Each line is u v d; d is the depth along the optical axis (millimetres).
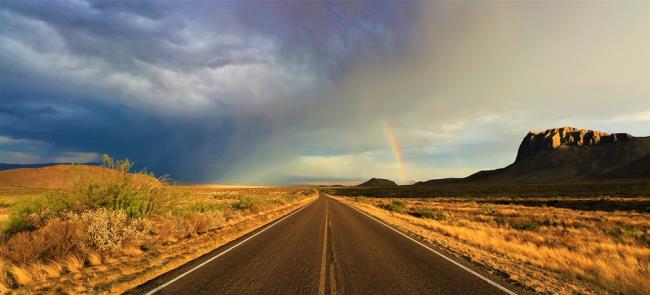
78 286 6422
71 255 8086
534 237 17219
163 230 11938
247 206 29125
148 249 10328
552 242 15648
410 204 55688
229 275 7402
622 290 6625
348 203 52656
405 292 6191
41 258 7844
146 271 7590
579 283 7000
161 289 6297
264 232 15609
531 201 54156
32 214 10172
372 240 13273
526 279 7145
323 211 32094
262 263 8711
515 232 19094
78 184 11633
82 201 11430
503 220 28625
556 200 51406
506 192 86188
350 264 8680
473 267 8336
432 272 7793
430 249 11133
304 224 19609
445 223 24062
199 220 14844
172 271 7750
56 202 10992
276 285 6625
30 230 9758
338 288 6449
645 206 37500
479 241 13000
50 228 8453
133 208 12016
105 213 9844
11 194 51219
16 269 6770
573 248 14336
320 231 16203
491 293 6121
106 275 7203
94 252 8594
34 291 6133
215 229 15867
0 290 6145
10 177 65688
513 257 9906
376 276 7402
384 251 10711
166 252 9820
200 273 7566
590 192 69125
